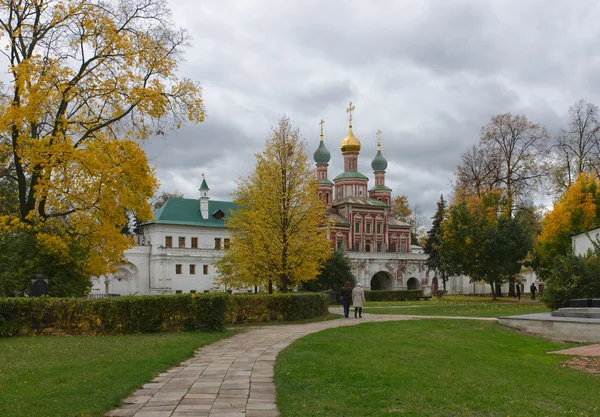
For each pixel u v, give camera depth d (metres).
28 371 12.76
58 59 25.31
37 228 25.97
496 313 34.59
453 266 54.25
